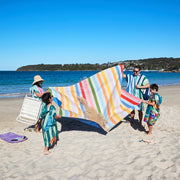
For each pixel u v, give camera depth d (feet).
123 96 18.31
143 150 13.62
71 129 18.95
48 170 11.04
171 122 21.42
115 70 18.10
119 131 18.17
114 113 17.81
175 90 58.23
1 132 18.06
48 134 13.15
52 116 13.26
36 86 17.22
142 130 18.48
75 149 13.93
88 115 17.08
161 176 10.25
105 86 18.26
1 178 10.24
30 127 19.84
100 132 17.94
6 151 13.71
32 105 17.15
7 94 51.57
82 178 10.21
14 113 27.04
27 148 14.24
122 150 13.66
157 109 16.24
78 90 18.37
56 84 95.71
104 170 10.97
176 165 11.35
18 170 11.08
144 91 18.33
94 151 13.56
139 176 10.30
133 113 20.43
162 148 13.92
